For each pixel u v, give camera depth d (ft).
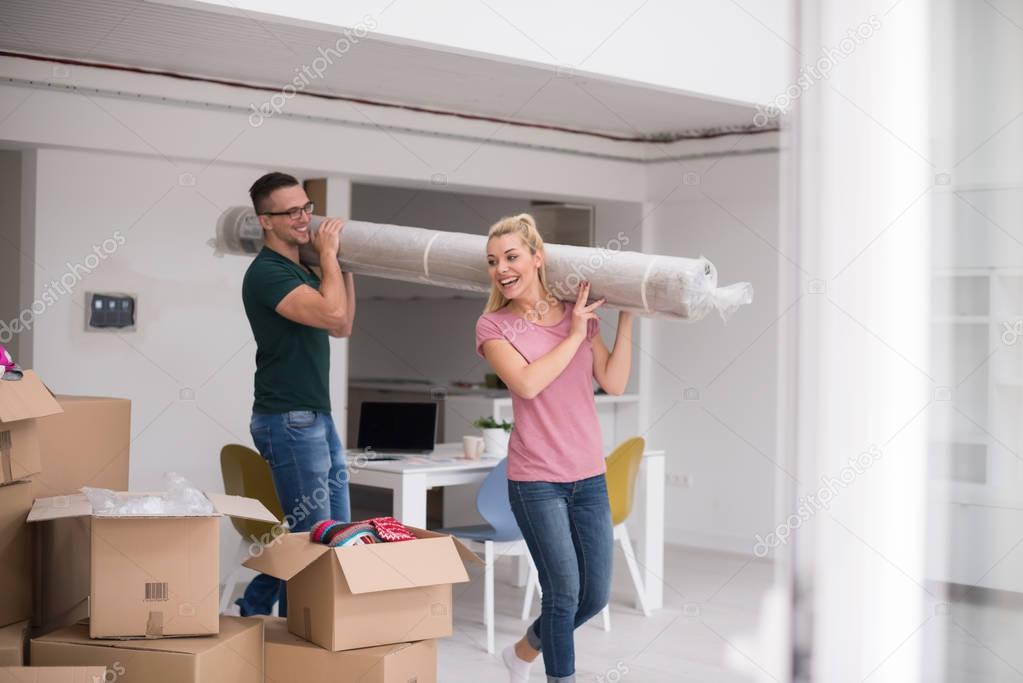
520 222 11.04
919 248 6.77
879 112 6.77
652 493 17.94
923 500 6.79
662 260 10.64
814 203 6.82
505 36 13.84
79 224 17.70
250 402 19.63
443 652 14.97
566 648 10.59
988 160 6.89
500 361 10.75
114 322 18.06
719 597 18.60
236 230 14.02
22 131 16.78
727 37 16.16
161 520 9.29
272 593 12.53
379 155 20.56
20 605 9.68
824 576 6.84
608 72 14.82
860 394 6.73
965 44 6.92
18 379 9.73
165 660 8.95
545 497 10.61
